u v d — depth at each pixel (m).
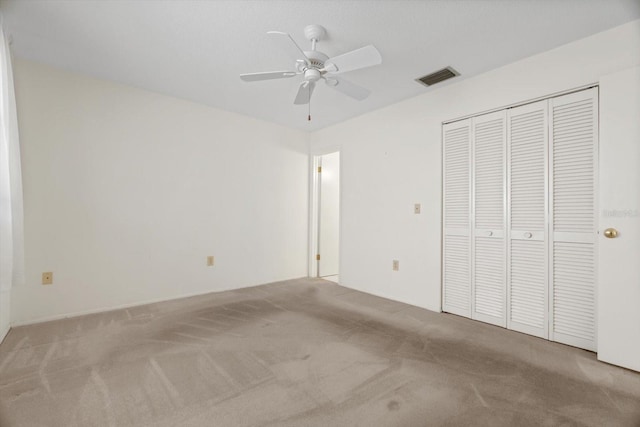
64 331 2.36
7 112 1.86
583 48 2.11
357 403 1.52
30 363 1.86
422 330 2.46
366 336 2.33
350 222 3.89
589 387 1.65
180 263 3.32
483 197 2.66
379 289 3.51
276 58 2.42
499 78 2.53
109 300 2.88
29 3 1.77
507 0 1.74
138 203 3.04
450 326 2.55
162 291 3.20
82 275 2.74
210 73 2.69
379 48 2.24
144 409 1.45
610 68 1.99
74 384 1.65
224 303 3.14
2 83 1.78
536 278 2.35
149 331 2.38
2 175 1.76
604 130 1.92
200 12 1.85
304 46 2.22
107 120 2.85
